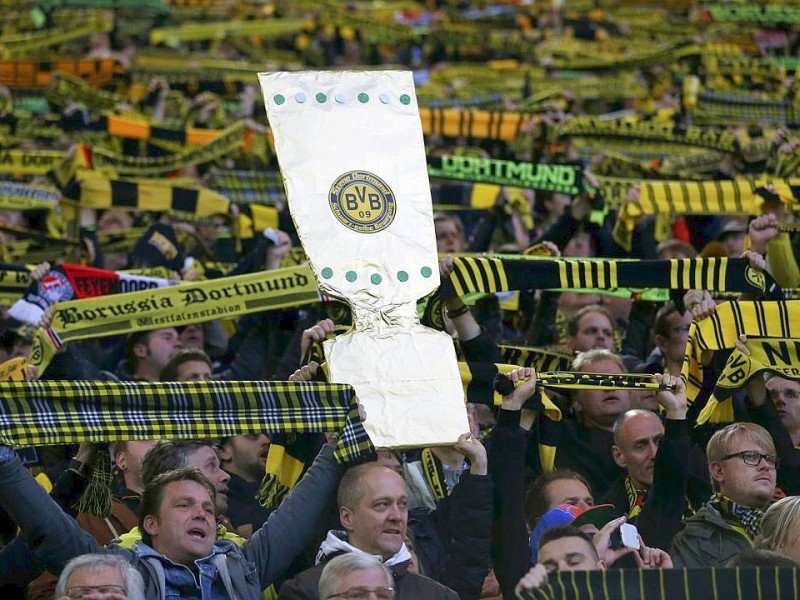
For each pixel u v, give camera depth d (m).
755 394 12.74
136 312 14.28
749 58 26.00
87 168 18.20
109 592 9.62
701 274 12.82
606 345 15.09
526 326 16.75
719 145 20.06
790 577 9.67
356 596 9.92
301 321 14.69
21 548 10.17
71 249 17.97
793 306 12.58
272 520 10.69
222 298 14.36
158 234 16.67
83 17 33.38
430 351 10.52
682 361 14.37
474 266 12.65
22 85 26.25
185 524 10.34
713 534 11.48
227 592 10.32
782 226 16.00
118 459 11.90
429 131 21.22
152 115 23.69
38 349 14.09
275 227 17.97
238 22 36.09
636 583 9.65
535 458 12.95
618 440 12.34
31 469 13.08
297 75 10.88
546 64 28.69
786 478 12.59
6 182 18.48
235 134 20.02
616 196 18.48
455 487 11.08
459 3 39.66
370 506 10.69
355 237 10.60
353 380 10.41
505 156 21.22
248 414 10.37
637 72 28.91
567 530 10.45
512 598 11.04
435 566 11.61
